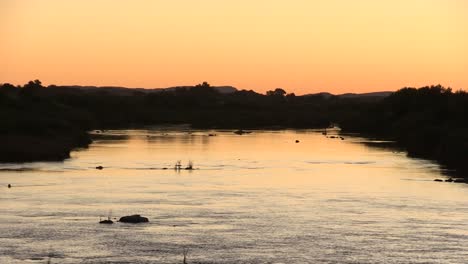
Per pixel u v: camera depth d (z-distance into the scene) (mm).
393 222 91125
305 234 84438
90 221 90062
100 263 71938
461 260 74250
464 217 94500
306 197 111250
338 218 93625
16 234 82562
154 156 177375
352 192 117000
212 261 73062
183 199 107750
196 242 80312
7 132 195125
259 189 119812
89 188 118312
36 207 98938
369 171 148750
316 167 156500
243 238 82250
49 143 180250
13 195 109438
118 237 82000
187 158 174000
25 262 71812
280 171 147875
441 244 80188
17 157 164250
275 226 88438
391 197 111438
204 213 96312
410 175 141000
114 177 134125
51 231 84250
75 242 79500
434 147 188000
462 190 119250
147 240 80875
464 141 169500
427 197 111375
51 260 72688
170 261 72938
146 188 119438
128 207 100188
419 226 88875
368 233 85125
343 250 77562
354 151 199625
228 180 131750
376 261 73750
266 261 73250
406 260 74125
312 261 73438
